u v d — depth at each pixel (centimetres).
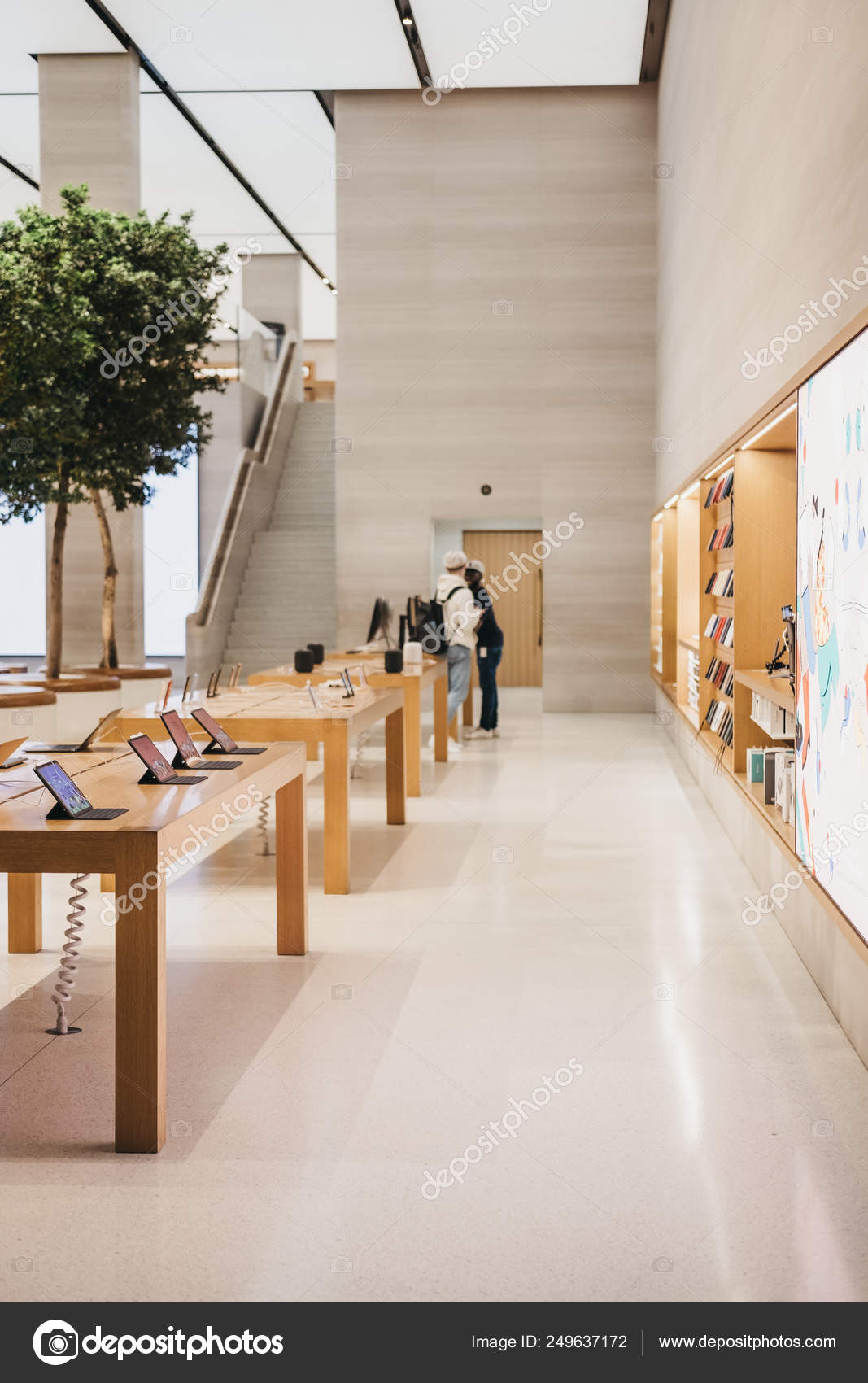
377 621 1155
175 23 1191
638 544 1358
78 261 921
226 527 1523
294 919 466
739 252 629
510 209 1348
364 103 1355
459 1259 244
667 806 794
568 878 596
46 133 1266
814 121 411
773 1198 270
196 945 482
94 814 314
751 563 632
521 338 1355
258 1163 289
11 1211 266
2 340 838
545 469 1360
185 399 1022
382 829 724
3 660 1869
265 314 2059
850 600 348
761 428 541
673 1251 247
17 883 469
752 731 644
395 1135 304
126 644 1319
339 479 1382
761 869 563
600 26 1182
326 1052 363
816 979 430
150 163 1625
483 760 1013
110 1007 405
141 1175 283
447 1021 391
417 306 1362
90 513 1311
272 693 688
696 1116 315
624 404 1348
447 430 1366
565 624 1373
